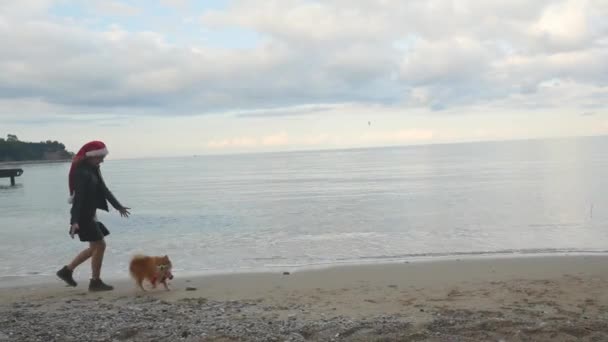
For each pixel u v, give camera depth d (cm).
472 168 4997
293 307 587
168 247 1232
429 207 1984
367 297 638
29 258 1126
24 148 14050
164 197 3006
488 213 1727
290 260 1033
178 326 487
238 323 500
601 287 656
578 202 1911
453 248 1127
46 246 1298
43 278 866
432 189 2827
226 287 736
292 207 2178
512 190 2509
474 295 630
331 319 513
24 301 653
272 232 1460
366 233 1390
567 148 11269
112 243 1306
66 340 449
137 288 732
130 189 3975
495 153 9944
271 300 633
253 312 559
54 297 675
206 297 664
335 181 3978
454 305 575
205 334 457
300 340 433
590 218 1517
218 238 1366
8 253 1198
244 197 2812
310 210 2036
